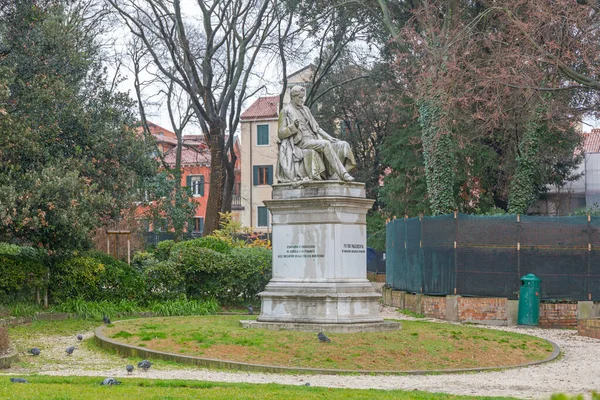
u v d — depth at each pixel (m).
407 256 27.92
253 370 14.41
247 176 75.62
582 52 25.20
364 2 40.00
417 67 34.91
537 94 27.31
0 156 23.38
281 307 17.86
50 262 24.45
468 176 41.31
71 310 23.33
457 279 24.88
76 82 27.66
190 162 76.56
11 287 22.88
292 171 18.33
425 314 25.78
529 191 36.81
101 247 36.41
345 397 10.83
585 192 50.44
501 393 12.41
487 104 28.78
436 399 10.88
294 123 18.34
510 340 18.50
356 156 59.34
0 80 23.17
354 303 17.62
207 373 14.05
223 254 26.69
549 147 40.34
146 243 43.81
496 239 24.66
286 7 42.50
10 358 14.98
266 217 74.81
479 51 31.25
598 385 13.52
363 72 53.03
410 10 35.88
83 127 26.27
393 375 14.30
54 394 10.44
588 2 25.44
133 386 11.64
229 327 17.95
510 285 24.52
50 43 25.81
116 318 23.00
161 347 15.98
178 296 25.62
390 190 46.91
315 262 17.67
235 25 42.12
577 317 24.06
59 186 23.11
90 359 15.77
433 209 36.50
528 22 26.22
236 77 42.50
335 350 15.50
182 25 39.12
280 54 43.72
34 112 24.84
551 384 13.59
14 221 22.73
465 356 16.12
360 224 18.19
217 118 41.25
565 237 24.25
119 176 27.48
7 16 25.70
